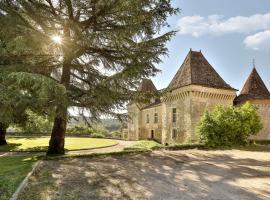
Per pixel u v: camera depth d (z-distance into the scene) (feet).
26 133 125.59
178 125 90.63
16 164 37.32
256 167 35.88
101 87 40.50
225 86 88.33
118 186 24.16
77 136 127.54
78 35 39.96
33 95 33.83
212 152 52.54
